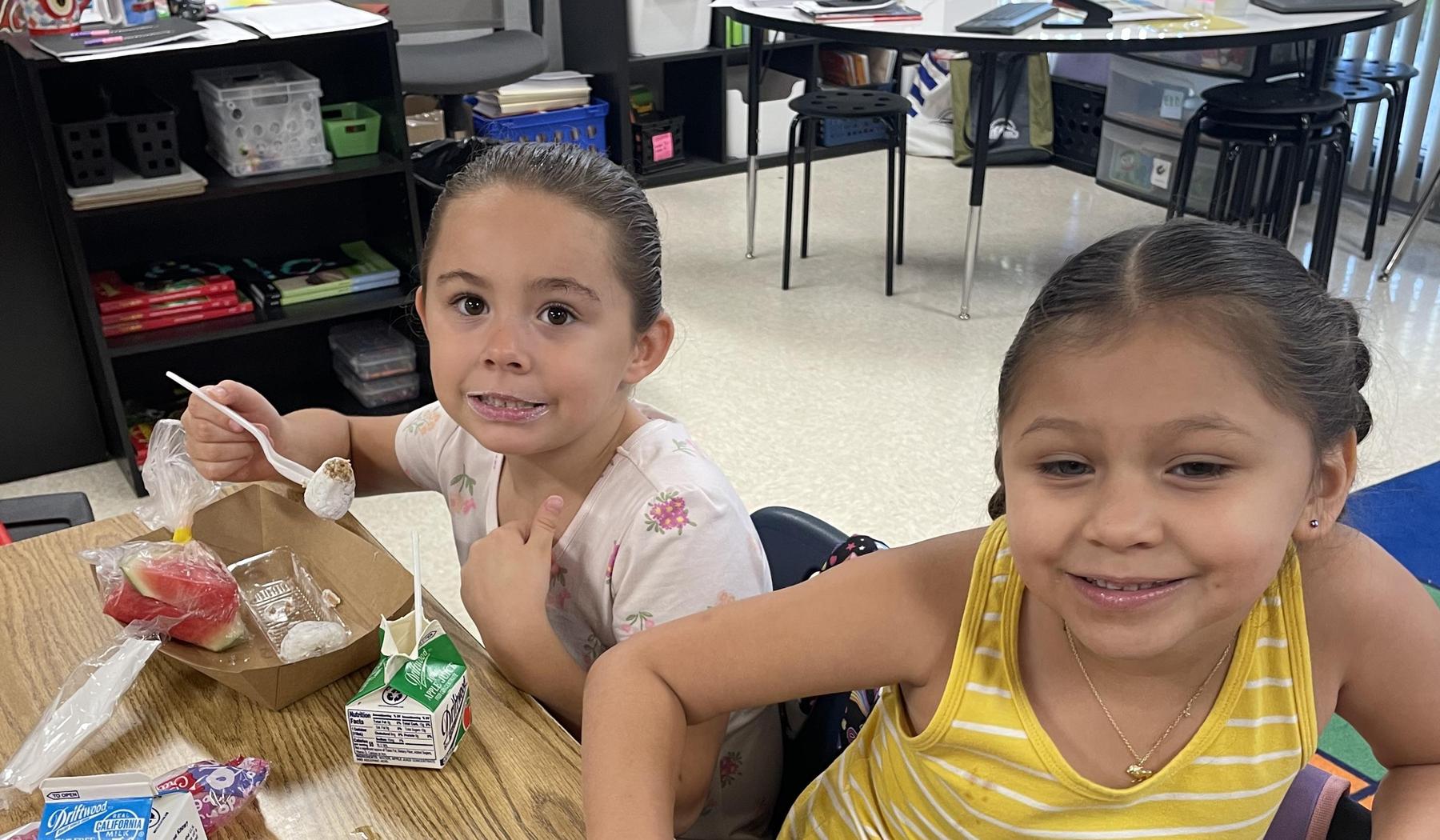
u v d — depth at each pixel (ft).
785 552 4.18
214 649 3.00
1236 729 2.60
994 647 2.67
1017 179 16.44
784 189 15.93
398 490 4.34
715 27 16.02
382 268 9.49
